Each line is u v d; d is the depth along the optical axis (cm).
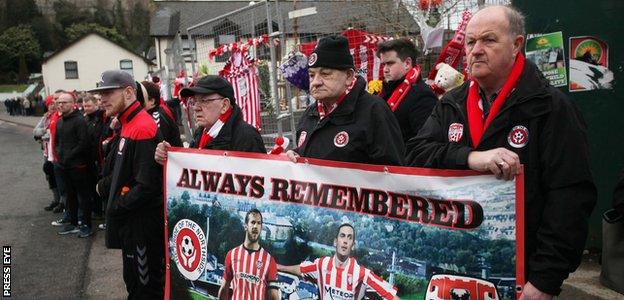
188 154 296
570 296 354
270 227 265
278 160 261
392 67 390
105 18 8625
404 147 272
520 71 201
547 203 191
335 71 263
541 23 408
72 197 679
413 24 889
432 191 215
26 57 7588
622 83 389
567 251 185
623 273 226
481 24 200
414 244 221
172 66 1090
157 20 3275
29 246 630
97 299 462
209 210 289
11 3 8494
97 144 638
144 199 345
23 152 1739
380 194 229
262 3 550
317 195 249
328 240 246
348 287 240
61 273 532
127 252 360
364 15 909
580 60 399
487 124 203
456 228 210
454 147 208
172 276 309
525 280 202
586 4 390
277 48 593
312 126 292
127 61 5222
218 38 695
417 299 221
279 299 263
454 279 211
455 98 223
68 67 5084
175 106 809
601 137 401
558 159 188
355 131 262
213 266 289
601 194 407
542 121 194
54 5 8888
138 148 345
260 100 615
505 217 198
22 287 491
